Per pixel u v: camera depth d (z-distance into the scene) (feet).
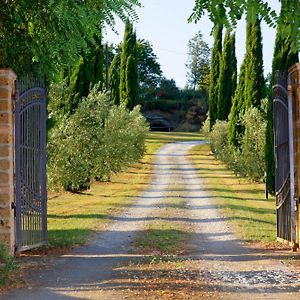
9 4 28.09
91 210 51.13
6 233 26.50
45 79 34.22
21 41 29.32
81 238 33.96
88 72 68.28
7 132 26.61
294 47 9.82
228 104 120.47
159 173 99.25
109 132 77.92
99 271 23.63
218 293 19.31
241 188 74.64
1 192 26.55
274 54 55.26
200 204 56.85
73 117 63.31
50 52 29.45
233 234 36.40
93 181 83.05
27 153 28.78
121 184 82.84
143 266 24.88
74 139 62.23
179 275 22.66
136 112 109.40
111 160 78.54
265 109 76.07
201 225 41.68
